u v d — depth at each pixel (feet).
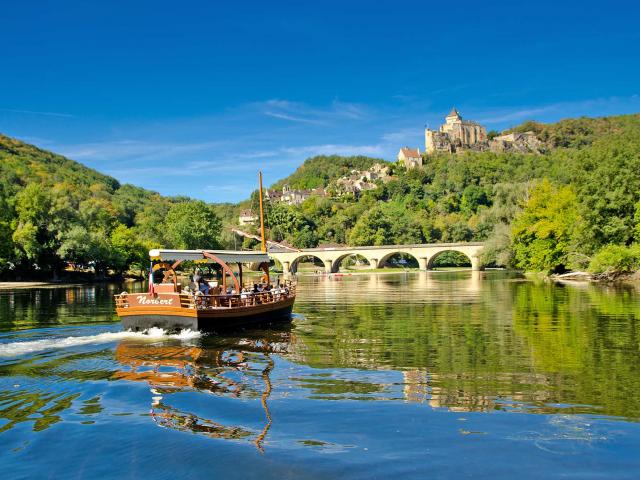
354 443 33.73
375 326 88.99
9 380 49.90
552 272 249.14
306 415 39.09
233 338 75.46
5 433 36.11
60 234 280.31
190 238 379.14
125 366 56.03
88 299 160.76
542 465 30.37
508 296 147.43
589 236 208.74
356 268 526.57
